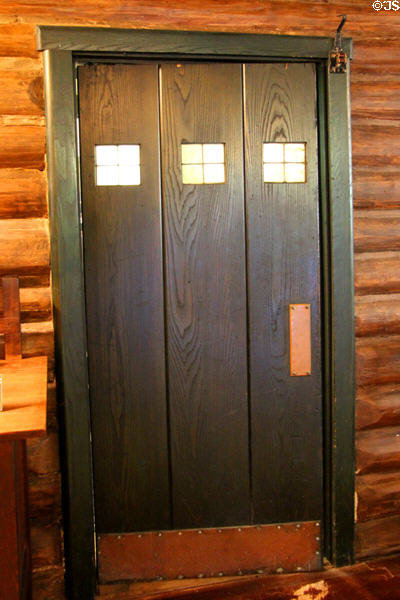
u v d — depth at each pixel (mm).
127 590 2484
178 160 2420
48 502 2408
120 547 2537
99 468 2496
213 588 2486
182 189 2434
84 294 2414
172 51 2312
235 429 2551
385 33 2529
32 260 2326
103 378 2457
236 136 2445
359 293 2590
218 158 2457
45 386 1735
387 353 2645
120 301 2441
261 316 2518
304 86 2465
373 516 2684
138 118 2389
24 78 2268
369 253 2584
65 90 2248
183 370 2500
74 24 2275
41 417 1398
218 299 2490
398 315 2639
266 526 2600
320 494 2623
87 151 2371
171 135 2410
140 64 2375
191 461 2543
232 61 2418
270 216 2490
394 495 2693
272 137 2463
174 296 2467
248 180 2465
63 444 2363
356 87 2512
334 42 2398
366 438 2658
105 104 2369
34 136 2293
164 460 2529
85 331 2418
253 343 2521
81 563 2400
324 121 2457
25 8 2248
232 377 2527
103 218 2402
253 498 2586
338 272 2477
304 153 2498
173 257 2453
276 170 2490
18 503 1854
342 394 2525
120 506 2525
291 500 2609
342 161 2443
